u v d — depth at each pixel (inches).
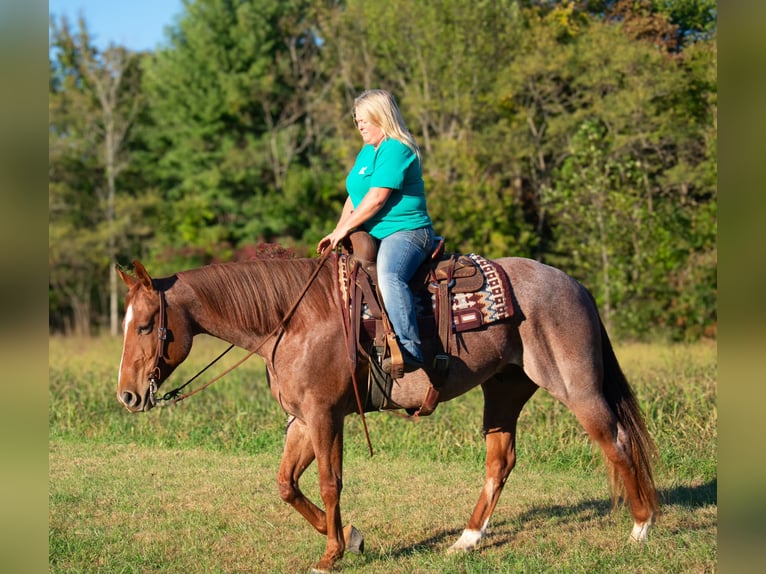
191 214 1035.3
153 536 206.2
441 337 181.0
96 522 217.5
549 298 189.0
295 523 218.8
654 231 730.2
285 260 187.5
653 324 750.5
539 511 226.7
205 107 1086.4
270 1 1091.9
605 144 796.0
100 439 317.1
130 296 178.9
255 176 1066.7
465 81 876.6
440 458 282.7
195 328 181.5
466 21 850.8
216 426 324.5
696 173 750.5
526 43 852.6
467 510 228.2
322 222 1012.5
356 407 185.9
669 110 756.0
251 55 1077.8
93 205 1082.7
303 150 1103.0
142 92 1151.0
